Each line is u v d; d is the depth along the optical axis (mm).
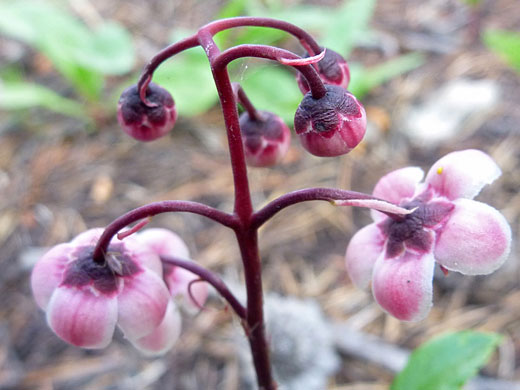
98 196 116
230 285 98
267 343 54
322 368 87
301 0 160
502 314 92
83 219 112
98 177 119
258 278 50
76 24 135
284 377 86
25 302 99
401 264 46
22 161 125
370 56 143
